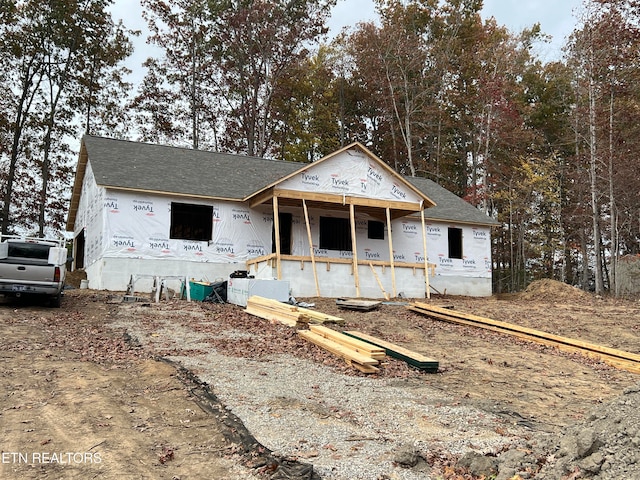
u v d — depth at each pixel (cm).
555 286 2345
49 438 579
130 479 493
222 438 596
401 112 4088
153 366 856
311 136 4306
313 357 974
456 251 2464
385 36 3803
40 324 1162
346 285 1900
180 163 2180
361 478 494
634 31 2398
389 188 2039
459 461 528
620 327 1449
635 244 3622
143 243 1861
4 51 3222
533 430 643
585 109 2795
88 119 3688
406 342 1184
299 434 598
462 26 4122
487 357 1081
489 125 3497
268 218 2080
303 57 3872
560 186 3550
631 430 470
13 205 3425
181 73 4006
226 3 3728
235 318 1340
